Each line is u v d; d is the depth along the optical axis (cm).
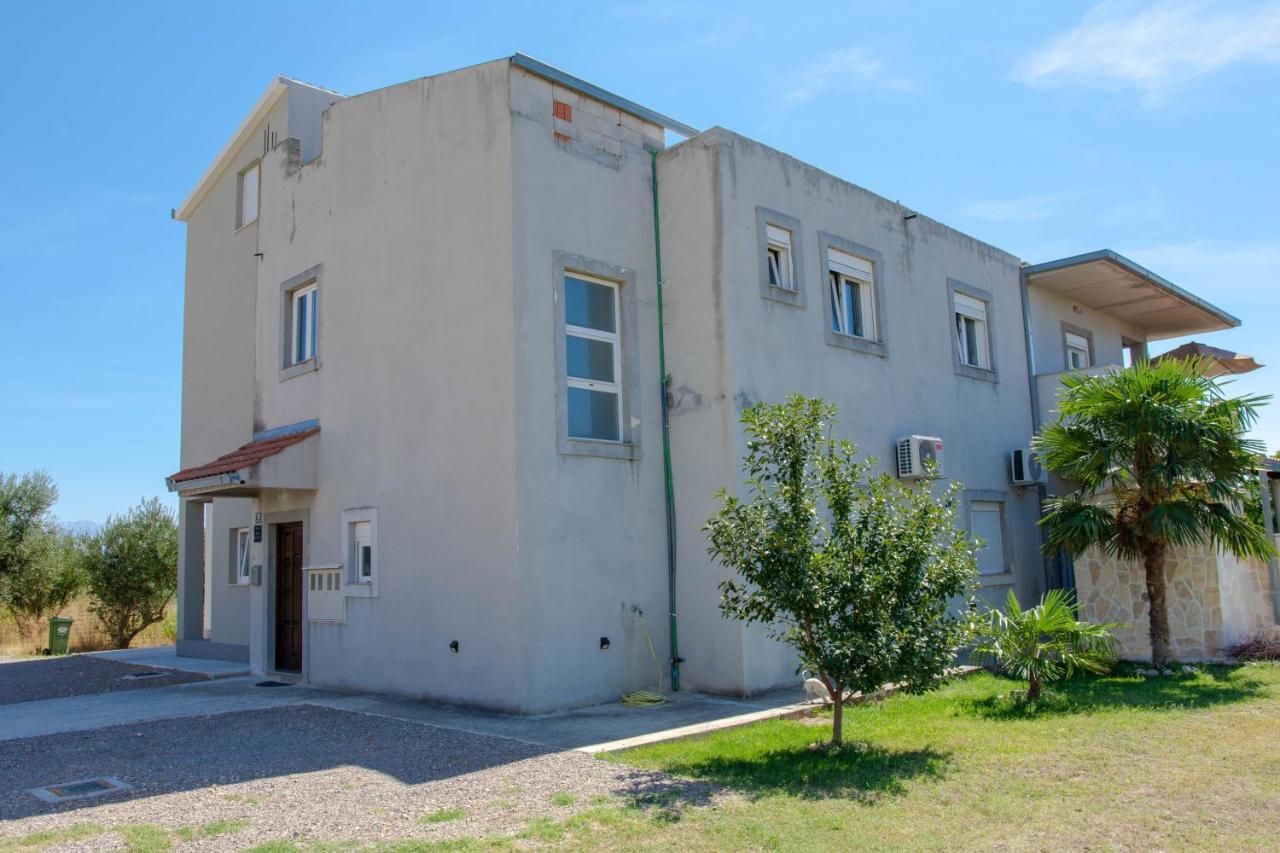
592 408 1041
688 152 1107
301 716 917
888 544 689
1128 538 1133
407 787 625
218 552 1588
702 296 1070
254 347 1409
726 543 706
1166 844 500
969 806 568
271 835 524
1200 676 1048
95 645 2297
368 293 1145
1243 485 1098
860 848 493
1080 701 909
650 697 969
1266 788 600
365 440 1119
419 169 1092
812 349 1160
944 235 1462
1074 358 1814
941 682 716
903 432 1294
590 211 1053
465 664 958
